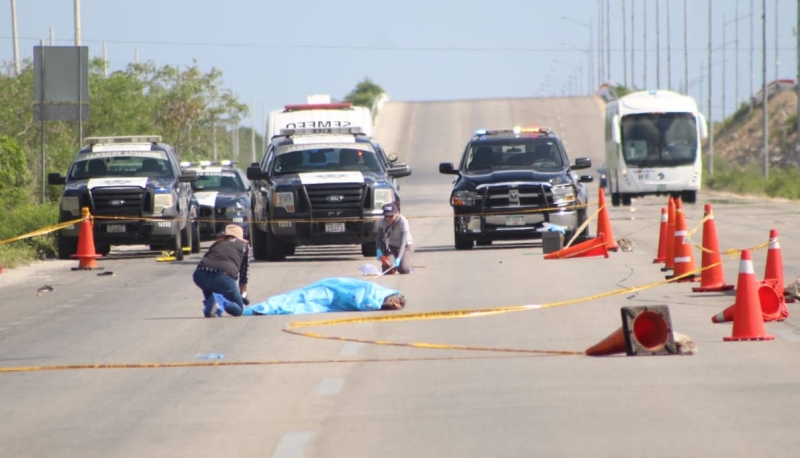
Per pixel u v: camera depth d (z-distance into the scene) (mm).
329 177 107000
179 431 38031
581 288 77500
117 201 114688
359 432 37156
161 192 115062
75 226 114562
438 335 57688
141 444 36406
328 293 68438
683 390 42500
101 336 60562
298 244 107062
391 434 36781
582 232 114188
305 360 51125
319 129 123312
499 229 111625
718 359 48781
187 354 53656
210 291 67500
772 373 45438
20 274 99062
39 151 186125
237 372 48625
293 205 106188
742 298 53875
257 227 110938
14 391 45875
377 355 52125
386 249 90062
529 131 121938
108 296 80562
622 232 132000
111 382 47250
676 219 79875
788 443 34281
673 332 50406
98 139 126375
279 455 34344
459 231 112812
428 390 43750
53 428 39062
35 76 147375
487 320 62719
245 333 59969
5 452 35781
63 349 56438
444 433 36688
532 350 52375
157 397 43812
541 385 44156
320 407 41125
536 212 111375
